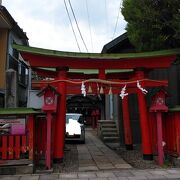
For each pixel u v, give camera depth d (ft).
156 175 32.40
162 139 40.11
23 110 33.81
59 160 39.60
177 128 37.32
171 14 36.06
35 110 34.88
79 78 53.21
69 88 45.39
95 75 52.95
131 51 57.62
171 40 39.14
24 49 38.11
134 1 38.86
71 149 55.21
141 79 41.14
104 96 103.09
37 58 39.70
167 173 33.32
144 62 41.34
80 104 113.09
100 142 67.72
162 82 41.27
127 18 41.01
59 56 39.11
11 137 34.27
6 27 76.59
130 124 54.90
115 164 39.37
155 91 40.55
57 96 38.86
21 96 94.48
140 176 32.01
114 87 44.16
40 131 38.55
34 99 50.34
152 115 43.16
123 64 41.55
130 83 41.01
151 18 36.55
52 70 50.31
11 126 34.94
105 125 69.36
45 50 38.58
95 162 41.14
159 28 36.70
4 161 33.86
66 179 31.17
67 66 40.63
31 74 105.50
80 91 44.50
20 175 33.35
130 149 52.16
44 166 37.01
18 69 89.97
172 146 38.60
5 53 76.59
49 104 36.06
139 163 39.32
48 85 35.81
